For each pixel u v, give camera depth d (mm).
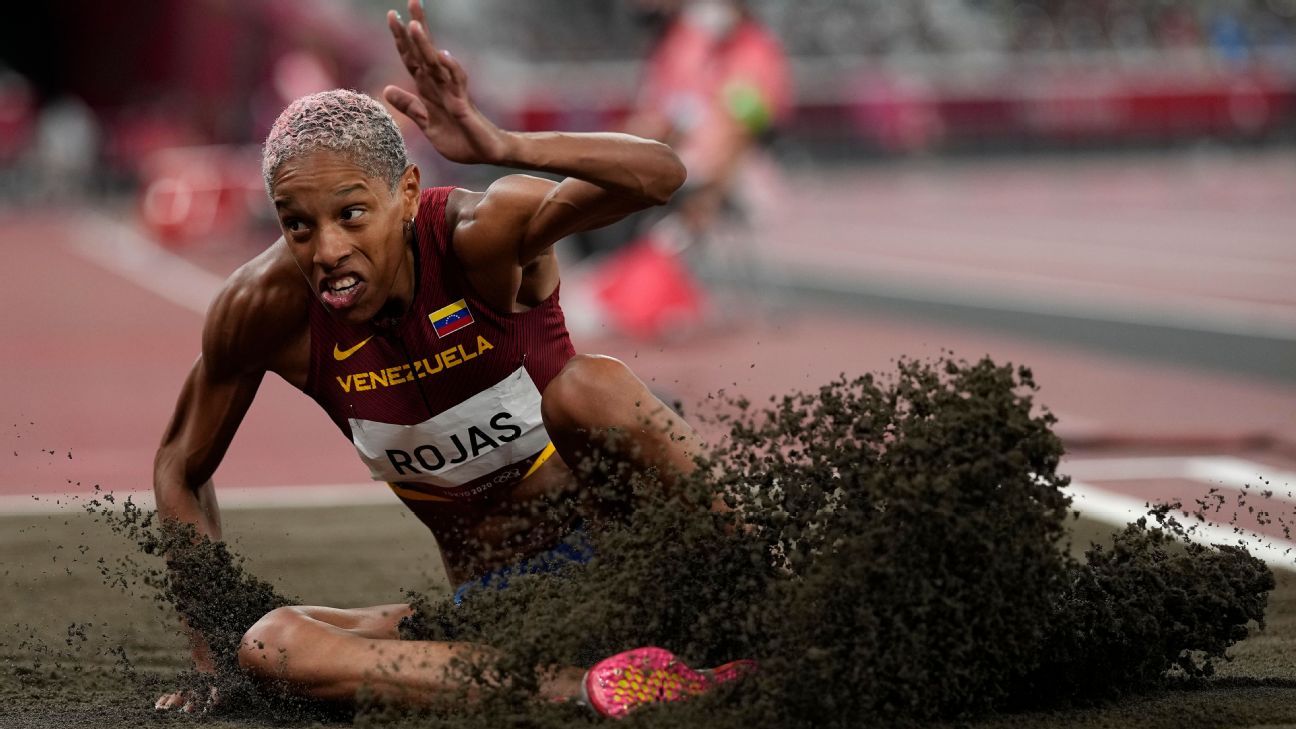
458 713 11758
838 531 11281
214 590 13586
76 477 26281
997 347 41531
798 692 11031
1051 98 112750
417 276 12641
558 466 13898
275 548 20906
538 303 13344
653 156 12344
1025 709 12367
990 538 10906
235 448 29469
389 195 11836
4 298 56406
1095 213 88562
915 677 11102
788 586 11219
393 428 13258
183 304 55031
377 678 12070
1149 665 12789
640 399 12617
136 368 40094
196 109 96062
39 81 112250
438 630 13047
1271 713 12203
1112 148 113875
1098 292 54688
